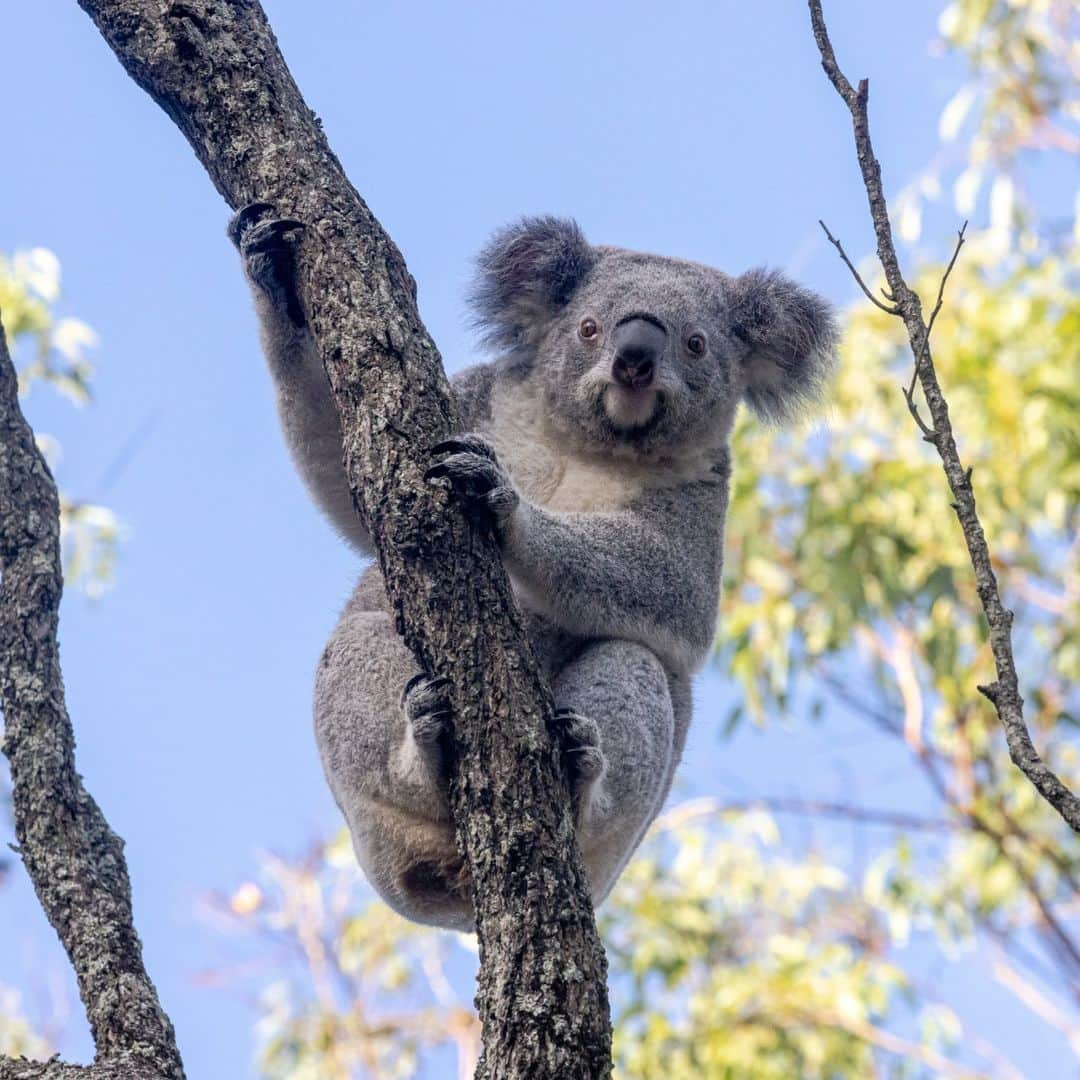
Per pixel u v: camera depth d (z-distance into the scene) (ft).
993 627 21.45
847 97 24.49
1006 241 63.05
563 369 35.53
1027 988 61.93
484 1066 21.71
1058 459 59.57
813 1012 58.54
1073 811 19.77
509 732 23.26
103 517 56.75
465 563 24.12
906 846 61.57
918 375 23.24
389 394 24.81
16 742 26.53
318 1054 60.75
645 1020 58.54
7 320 57.82
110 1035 24.07
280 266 27.09
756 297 37.70
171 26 27.66
